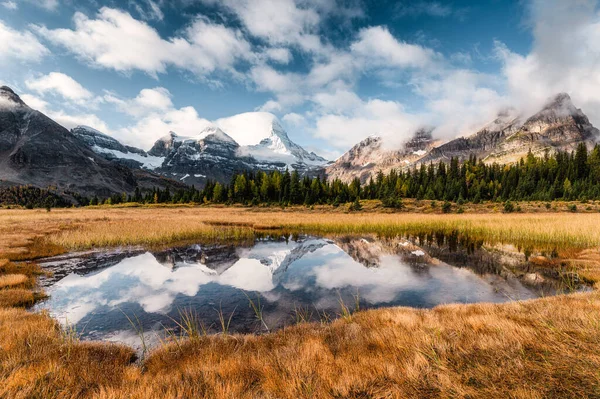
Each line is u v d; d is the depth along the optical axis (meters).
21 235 22.30
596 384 3.56
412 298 9.95
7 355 5.28
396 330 6.04
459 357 4.59
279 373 4.49
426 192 88.19
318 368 4.59
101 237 21.81
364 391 3.93
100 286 11.66
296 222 33.97
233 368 4.75
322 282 12.02
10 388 4.17
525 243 20.75
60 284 11.87
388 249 19.44
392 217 37.94
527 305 7.43
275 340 6.15
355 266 14.80
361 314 7.68
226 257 17.39
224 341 6.23
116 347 6.32
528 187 84.19
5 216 42.53
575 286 11.06
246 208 73.19
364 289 11.02
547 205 56.09
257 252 18.91
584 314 5.99
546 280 12.00
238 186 93.62
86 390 4.34
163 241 22.69
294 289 11.13
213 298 10.16
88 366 5.14
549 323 5.70
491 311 7.15
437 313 7.43
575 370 3.89
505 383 3.81
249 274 13.49
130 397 3.96
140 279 12.73
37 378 4.45
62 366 4.95
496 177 102.50
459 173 110.06
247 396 3.87
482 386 3.80
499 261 15.52
